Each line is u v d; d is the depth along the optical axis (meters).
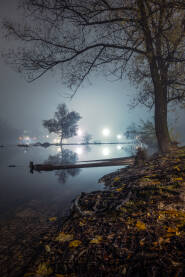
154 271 1.65
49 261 2.15
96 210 3.26
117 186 4.91
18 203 4.63
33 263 2.19
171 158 6.04
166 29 7.32
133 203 3.25
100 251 2.12
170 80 9.45
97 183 6.35
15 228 3.22
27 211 4.06
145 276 1.64
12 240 2.79
